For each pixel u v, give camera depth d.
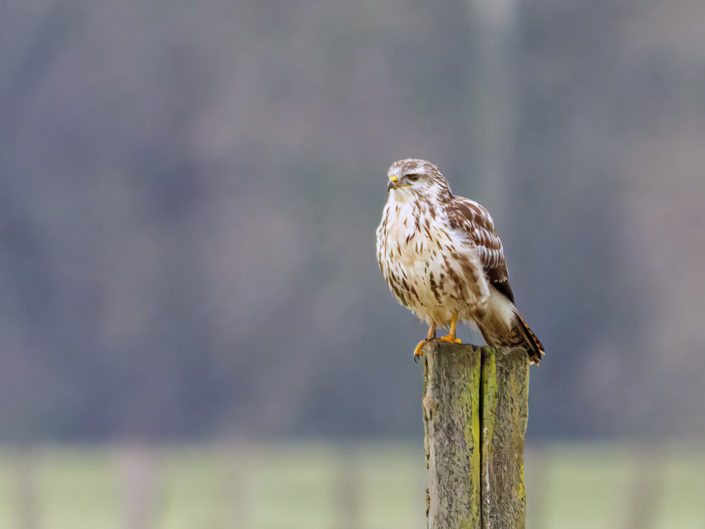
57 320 43.53
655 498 20.58
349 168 44.75
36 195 45.28
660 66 43.66
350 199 44.38
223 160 45.44
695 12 43.97
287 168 45.00
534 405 38.88
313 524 19.41
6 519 21.05
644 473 25.33
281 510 21.08
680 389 38.62
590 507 20.86
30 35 47.69
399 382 41.03
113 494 23.59
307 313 42.66
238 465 28.92
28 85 47.16
